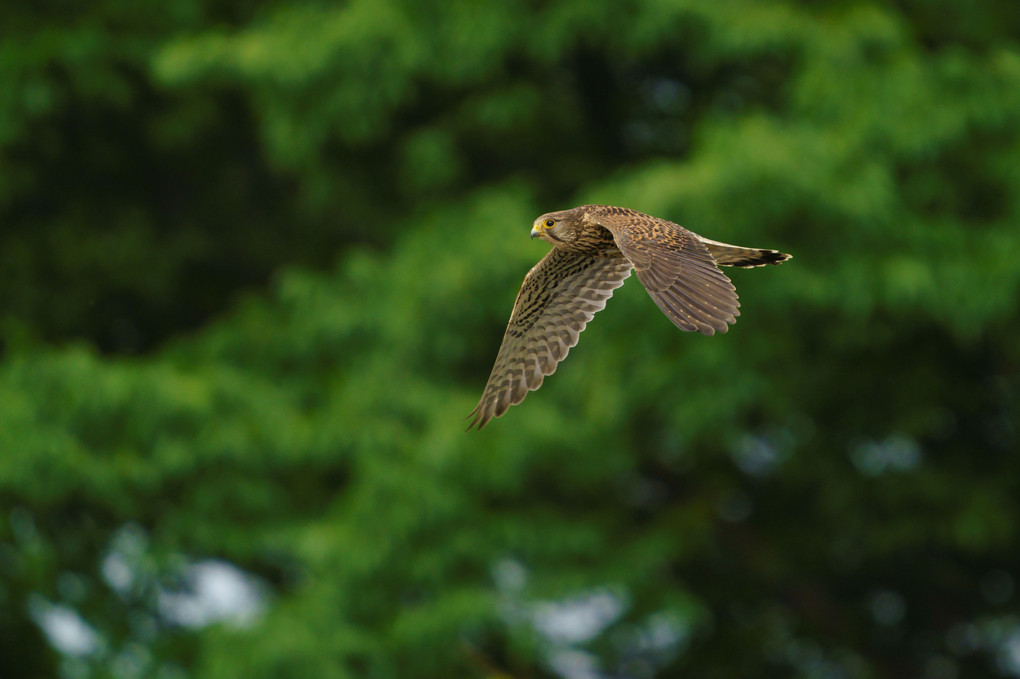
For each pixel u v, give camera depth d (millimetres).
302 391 15617
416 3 15117
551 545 15031
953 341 16391
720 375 14500
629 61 16172
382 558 14172
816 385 16203
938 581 17922
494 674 14820
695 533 16219
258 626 13984
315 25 15328
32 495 14359
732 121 15039
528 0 15117
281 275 16109
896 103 14266
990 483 16156
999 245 14500
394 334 14953
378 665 14016
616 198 14344
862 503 16484
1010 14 16500
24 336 15305
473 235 14820
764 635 17906
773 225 14164
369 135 15312
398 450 14727
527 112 15477
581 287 8086
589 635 16109
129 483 14719
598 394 14789
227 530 14984
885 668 18203
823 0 15203
